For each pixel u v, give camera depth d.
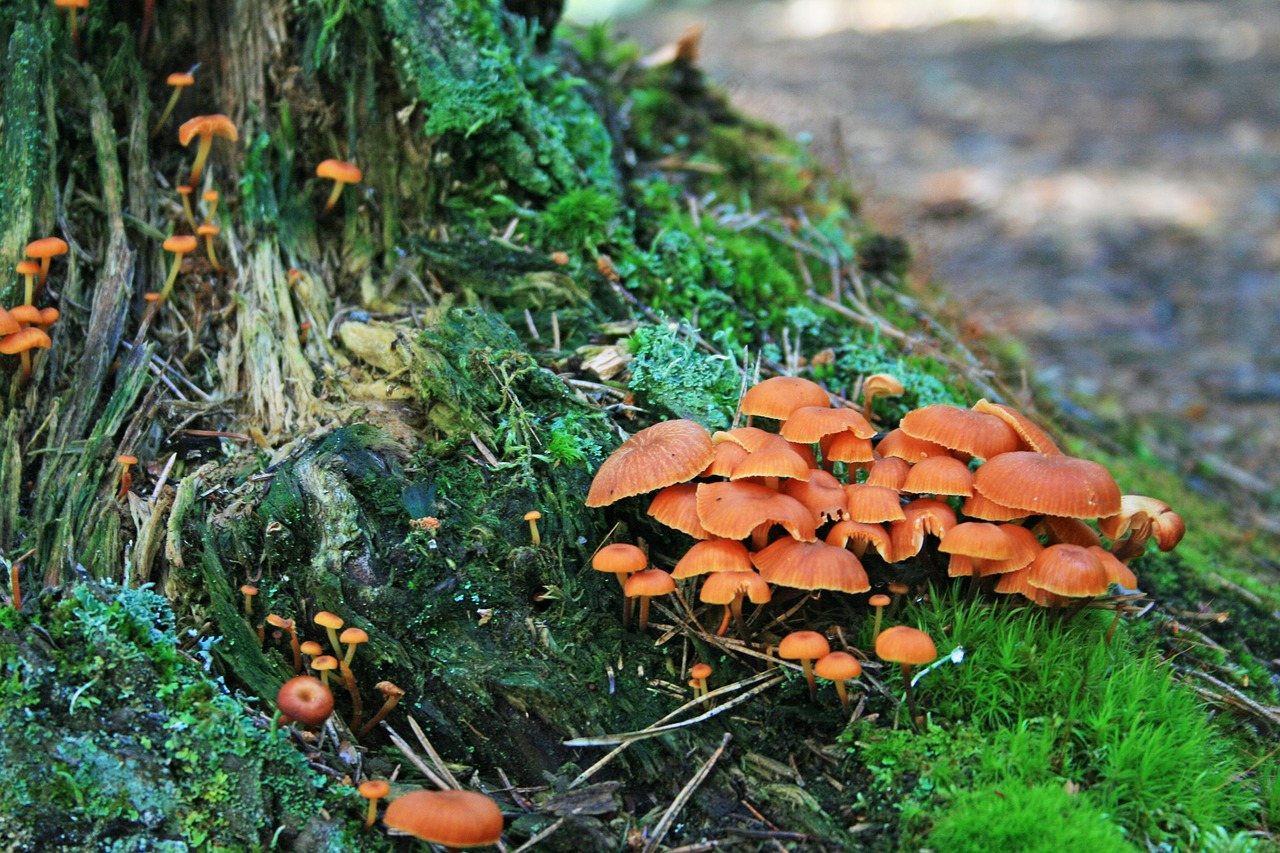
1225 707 0.76
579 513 0.75
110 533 0.74
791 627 0.75
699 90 1.00
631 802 0.72
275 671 0.73
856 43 3.38
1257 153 2.11
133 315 0.79
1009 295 1.40
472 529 0.75
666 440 0.74
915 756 0.72
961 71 2.88
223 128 0.79
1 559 0.73
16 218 0.78
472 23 0.83
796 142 1.02
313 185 0.83
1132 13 3.69
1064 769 0.72
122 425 0.77
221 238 0.81
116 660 0.71
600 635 0.74
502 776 0.73
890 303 0.92
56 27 0.80
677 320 0.83
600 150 0.87
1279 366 1.24
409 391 0.78
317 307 0.81
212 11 0.83
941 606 0.75
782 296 0.86
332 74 0.82
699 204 0.91
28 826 0.70
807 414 0.75
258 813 0.71
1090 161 2.08
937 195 1.80
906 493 0.77
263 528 0.74
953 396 0.85
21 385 0.77
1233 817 0.72
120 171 0.81
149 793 0.70
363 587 0.74
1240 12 3.53
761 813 0.72
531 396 0.78
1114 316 1.38
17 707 0.70
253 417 0.78
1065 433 0.91
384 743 0.73
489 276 0.82
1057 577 0.73
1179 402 1.14
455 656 0.73
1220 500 0.95
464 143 0.83
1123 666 0.74
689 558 0.73
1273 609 0.82
